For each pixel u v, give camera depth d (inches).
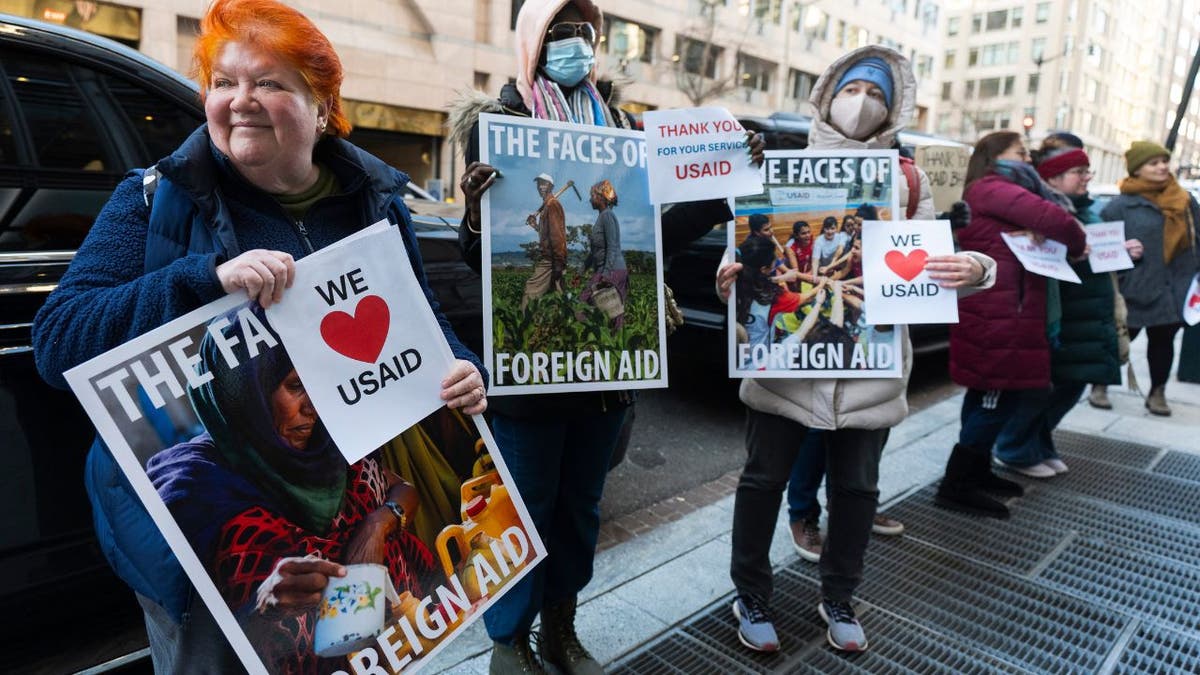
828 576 90.8
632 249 74.7
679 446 167.0
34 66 74.0
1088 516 128.5
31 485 67.1
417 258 57.9
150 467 41.3
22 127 72.9
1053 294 128.6
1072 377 142.0
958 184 140.3
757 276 84.0
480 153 68.6
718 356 180.2
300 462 45.7
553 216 71.1
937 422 177.6
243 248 47.3
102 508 46.5
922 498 135.0
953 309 83.0
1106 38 2632.9
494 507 54.4
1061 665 87.7
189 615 45.2
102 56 78.0
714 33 974.4
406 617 49.9
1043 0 2337.6
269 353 44.6
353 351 47.6
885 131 86.7
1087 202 149.3
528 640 80.4
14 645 71.1
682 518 126.0
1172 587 105.5
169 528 41.7
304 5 576.7
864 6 1443.2
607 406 74.9
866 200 84.0
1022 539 119.4
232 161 46.6
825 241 84.0
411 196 149.4
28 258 69.7
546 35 74.4
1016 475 147.2
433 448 51.7
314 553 46.1
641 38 906.7
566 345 72.0
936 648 90.5
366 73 612.4
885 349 84.0
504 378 70.0
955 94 2546.8
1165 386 206.7
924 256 83.1
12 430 65.8
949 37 2546.8
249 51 43.9
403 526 50.0
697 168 75.9
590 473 78.5
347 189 51.7
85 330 42.4
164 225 45.7
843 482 87.9
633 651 88.4
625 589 101.3
